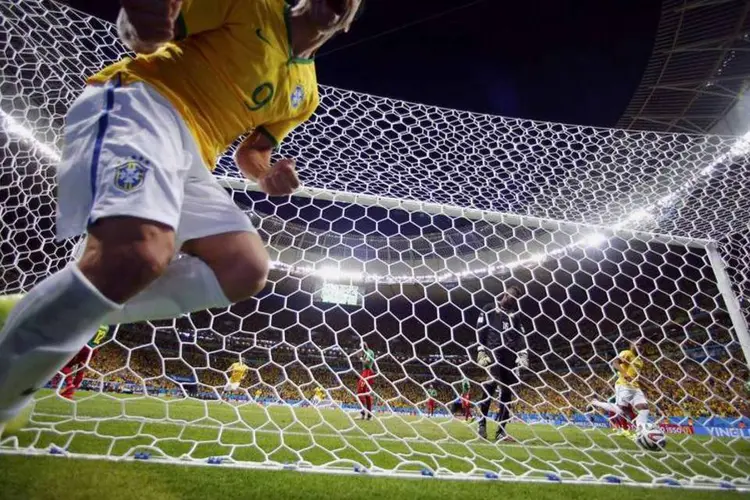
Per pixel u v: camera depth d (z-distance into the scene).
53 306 0.78
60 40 3.32
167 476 1.36
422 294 21.56
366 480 1.59
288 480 1.48
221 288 1.10
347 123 4.52
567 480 1.83
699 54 14.95
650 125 18.27
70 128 1.01
